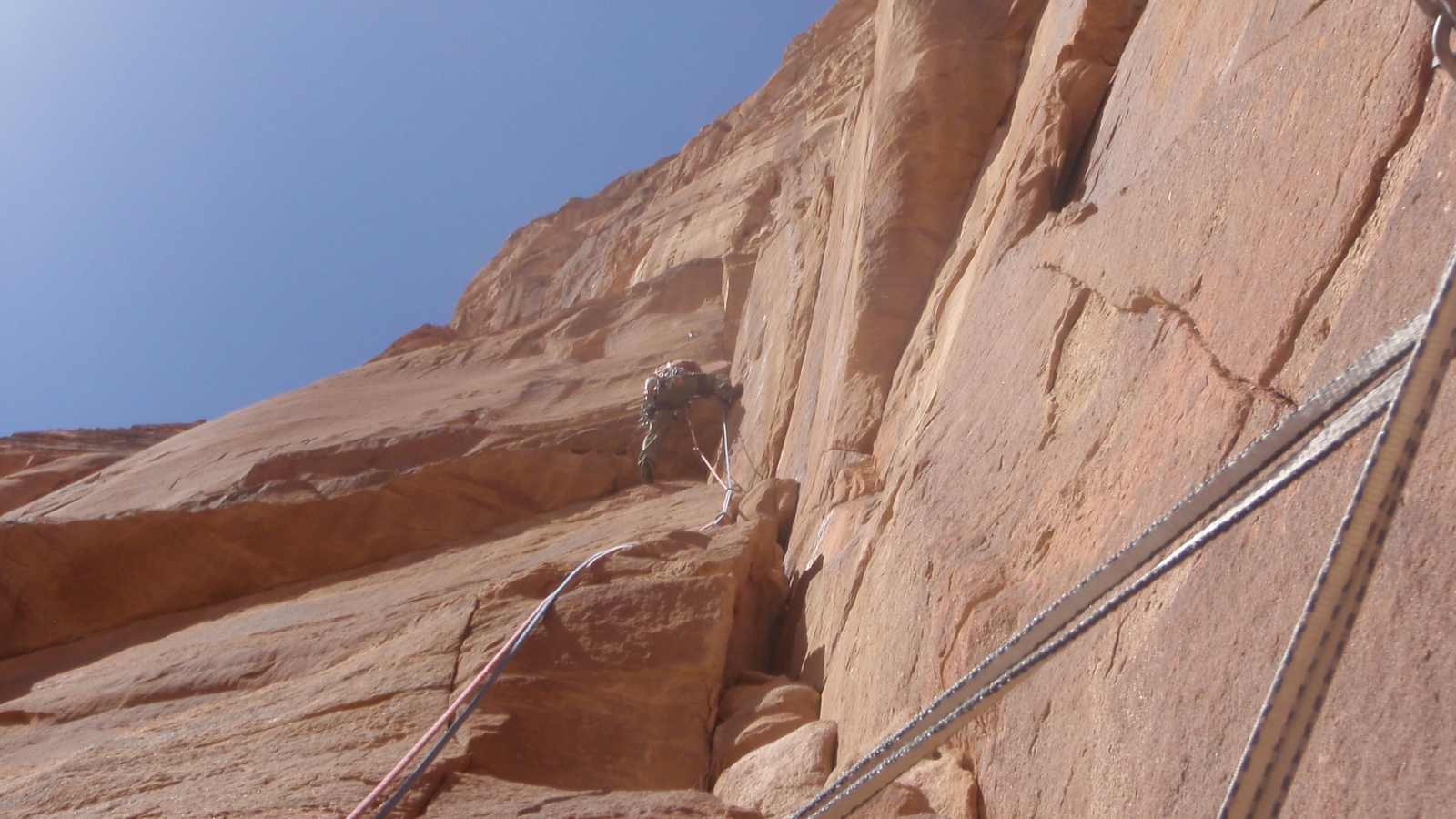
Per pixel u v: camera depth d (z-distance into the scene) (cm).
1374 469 135
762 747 598
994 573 430
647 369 1872
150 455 1881
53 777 663
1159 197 428
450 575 1180
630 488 1512
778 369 1308
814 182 2564
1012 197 660
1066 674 349
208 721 775
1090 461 403
